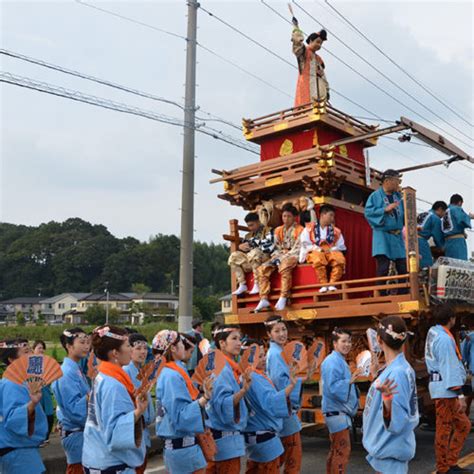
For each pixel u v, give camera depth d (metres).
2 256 108.94
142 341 5.98
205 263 99.25
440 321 6.91
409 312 7.83
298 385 5.82
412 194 8.17
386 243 9.27
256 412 5.50
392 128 9.13
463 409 6.72
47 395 7.38
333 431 6.17
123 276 101.12
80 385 5.54
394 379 4.25
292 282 9.62
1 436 4.79
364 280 8.57
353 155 11.97
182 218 13.93
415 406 4.38
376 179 11.52
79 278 104.31
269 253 10.12
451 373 6.61
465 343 8.55
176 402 4.62
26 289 105.38
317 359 6.18
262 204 11.02
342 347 6.37
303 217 10.40
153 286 102.81
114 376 4.04
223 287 98.38
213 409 5.17
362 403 8.16
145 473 7.61
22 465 4.78
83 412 5.34
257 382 5.48
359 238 11.13
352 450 8.63
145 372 4.06
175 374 4.73
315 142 11.16
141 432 3.99
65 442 5.38
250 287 10.41
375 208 9.26
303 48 12.27
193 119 14.28
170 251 106.94
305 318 9.06
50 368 4.78
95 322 78.75
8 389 4.80
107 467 3.91
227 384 5.21
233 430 5.20
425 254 10.52
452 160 10.84
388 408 4.18
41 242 108.94
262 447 5.46
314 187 10.20
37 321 84.31
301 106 11.21
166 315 77.44
